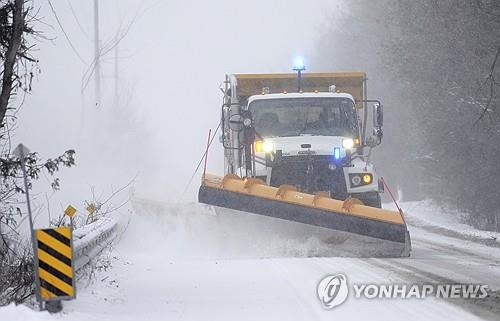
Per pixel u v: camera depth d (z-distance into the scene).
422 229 69.06
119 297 29.50
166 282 33.03
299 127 46.72
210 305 27.38
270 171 43.59
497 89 74.81
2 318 23.08
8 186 35.53
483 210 80.94
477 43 75.81
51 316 24.02
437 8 80.12
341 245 40.03
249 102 47.25
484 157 79.06
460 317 23.56
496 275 33.03
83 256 33.09
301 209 39.81
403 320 23.34
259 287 30.61
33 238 24.77
